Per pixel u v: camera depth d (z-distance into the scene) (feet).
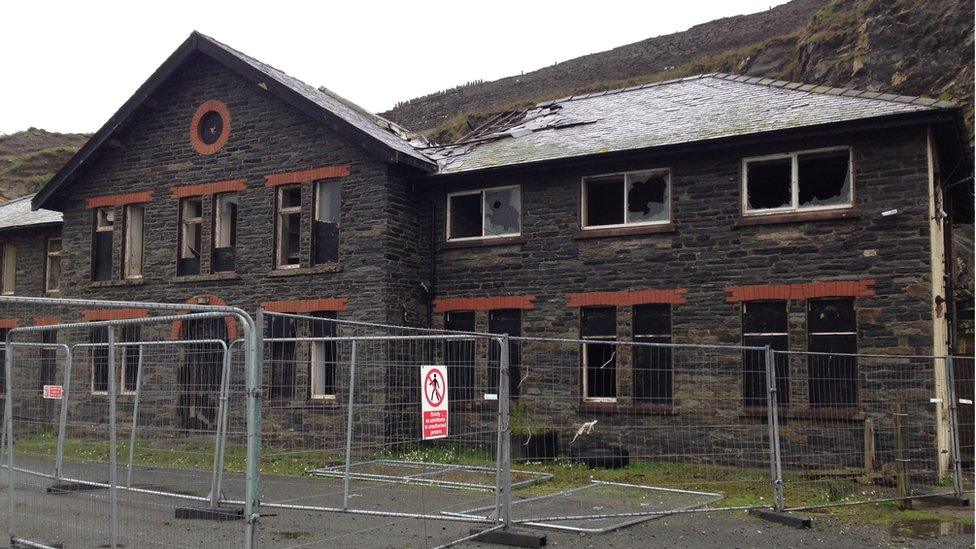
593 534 27.58
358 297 53.83
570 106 66.39
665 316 48.39
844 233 43.88
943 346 46.85
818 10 113.80
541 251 52.13
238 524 27.81
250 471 19.75
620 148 49.14
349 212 54.85
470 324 54.75
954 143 46.98
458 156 58.23
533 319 51.90
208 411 28.25
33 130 182.19
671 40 132.36
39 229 74.95
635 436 46.75
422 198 56.65
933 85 81.82
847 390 42.96
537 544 25.30
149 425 29.01
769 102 51.42
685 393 46.57
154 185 62.44
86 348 27.48
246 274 58.08
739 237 46.39
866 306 42.83
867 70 88.79
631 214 50.72
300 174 56.75
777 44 111.75
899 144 43.04
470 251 54.70
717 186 47.32
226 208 60.95
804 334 44.01
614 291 49.55
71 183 65.41
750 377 45.39
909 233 42.39
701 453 44.06
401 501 32.89
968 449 43.96
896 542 27.09
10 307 73.61
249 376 19.98
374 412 31.76
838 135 44.21
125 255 63.31
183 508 27.96
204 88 61.16
